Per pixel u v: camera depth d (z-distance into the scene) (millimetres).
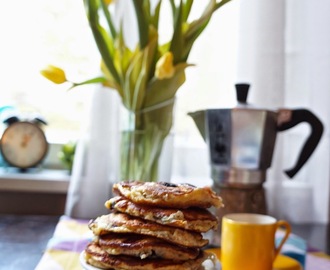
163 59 637
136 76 708
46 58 1058
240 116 673
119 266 447
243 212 680
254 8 917
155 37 701
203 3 932
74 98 1065
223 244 585
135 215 466
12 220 879
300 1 979
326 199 994
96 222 485
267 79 913
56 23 1053
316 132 722
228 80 963
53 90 1067
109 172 913
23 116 1016
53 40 1056
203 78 965
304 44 981
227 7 961
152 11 885
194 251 459
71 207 895
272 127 693
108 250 453
